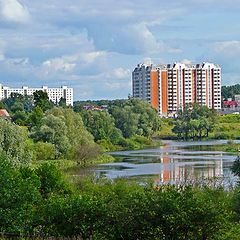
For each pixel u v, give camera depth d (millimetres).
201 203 37875
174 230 37750
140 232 38750
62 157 181375
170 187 40562
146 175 138375
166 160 185500
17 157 133125
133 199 39969
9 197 45000
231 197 61344
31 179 52906
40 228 43812
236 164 79625
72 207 42344
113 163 179500
